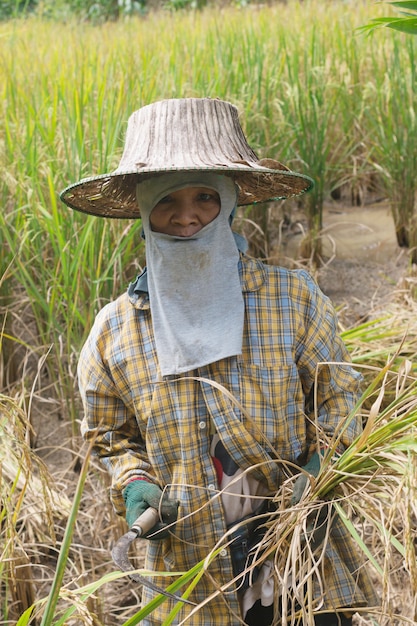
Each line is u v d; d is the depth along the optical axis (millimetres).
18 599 2703
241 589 1934
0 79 5074
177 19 7820
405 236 4621
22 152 3926
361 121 5156
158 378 1891
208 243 1846
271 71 4914
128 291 1972
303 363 1940
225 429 1849
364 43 5656
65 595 1802
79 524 3158
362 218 5031
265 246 4301
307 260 4348
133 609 2889
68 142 3900
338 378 1981
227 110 1927
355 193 5176
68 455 3529
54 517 3135
